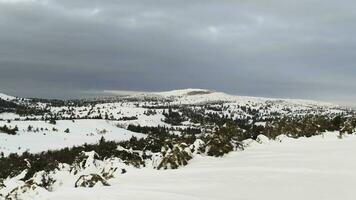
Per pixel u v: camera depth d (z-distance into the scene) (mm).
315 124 23281
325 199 8617
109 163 15930
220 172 12539
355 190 9141
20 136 192250
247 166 13266
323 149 16250
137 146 27188
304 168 12016
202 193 9711
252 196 9180
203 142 18391
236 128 19453
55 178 16375
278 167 12555
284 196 9031
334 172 11219
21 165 26719
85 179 12531
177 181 11523
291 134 22812
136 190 10133
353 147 16141
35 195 10867
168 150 15781
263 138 20672
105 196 9445
